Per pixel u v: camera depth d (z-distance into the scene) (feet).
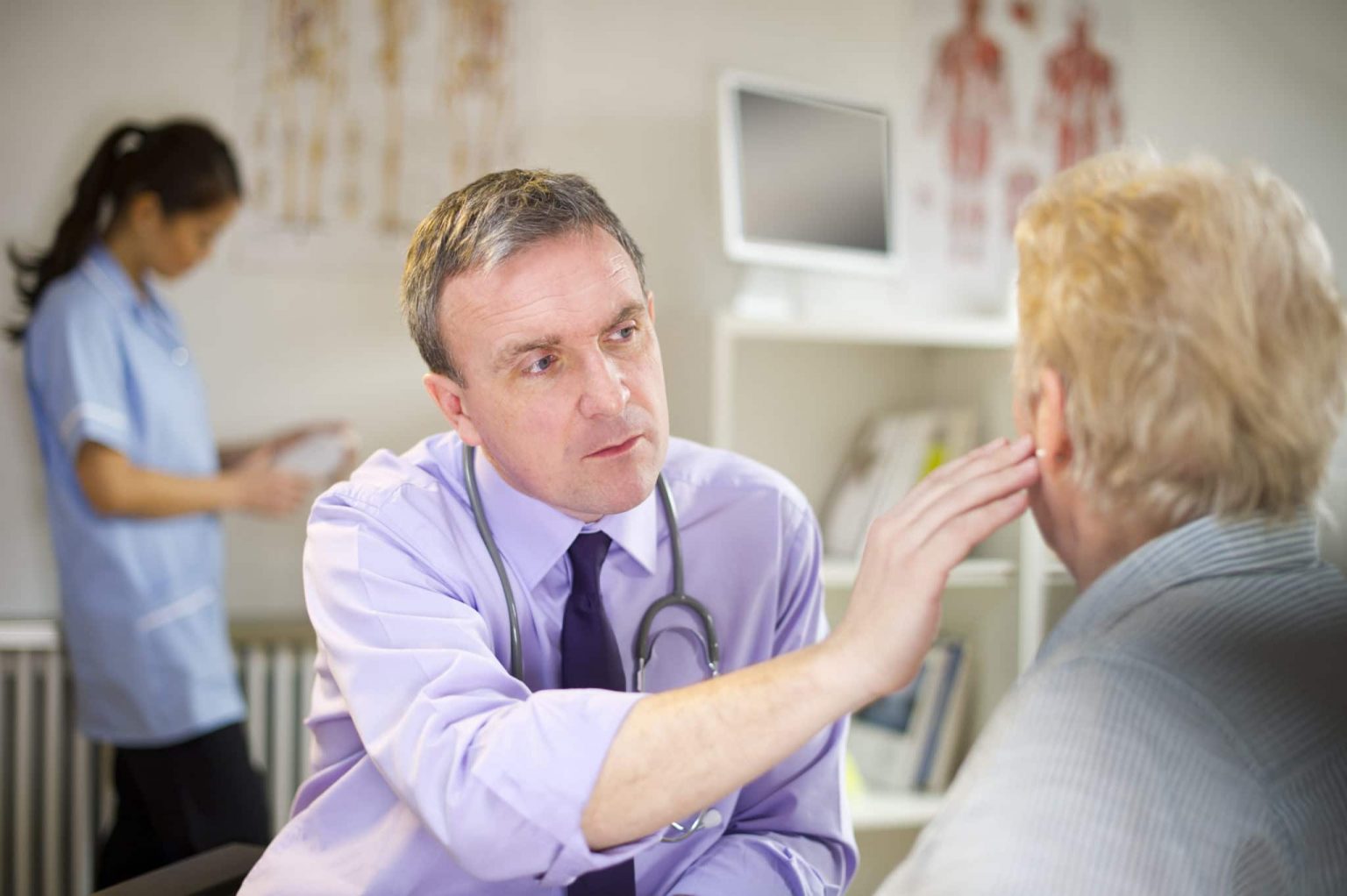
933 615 2.31
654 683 3.50
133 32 7.39
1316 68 9.62
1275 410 2.12
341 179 7.70
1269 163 9.57
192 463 6.97
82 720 6.64
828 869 3.54
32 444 7.36
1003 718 2.11
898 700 8.05
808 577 3.81
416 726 2.62
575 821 2.41
